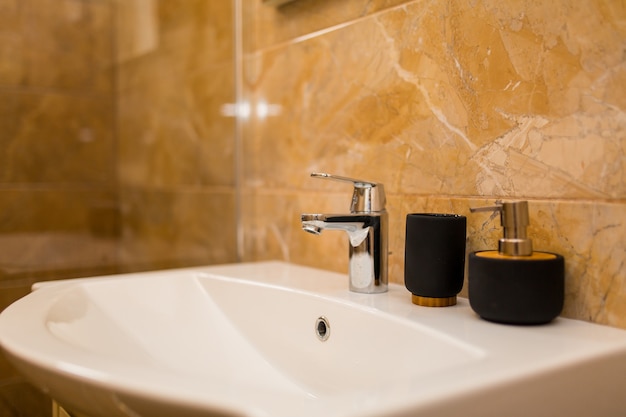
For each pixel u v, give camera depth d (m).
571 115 0.65
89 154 1.34
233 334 0.92
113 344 0.82
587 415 0.53
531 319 0.62
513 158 0.71
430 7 0.81
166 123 1.35
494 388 0.46
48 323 0.69
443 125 0.80
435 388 0.44
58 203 1.27
